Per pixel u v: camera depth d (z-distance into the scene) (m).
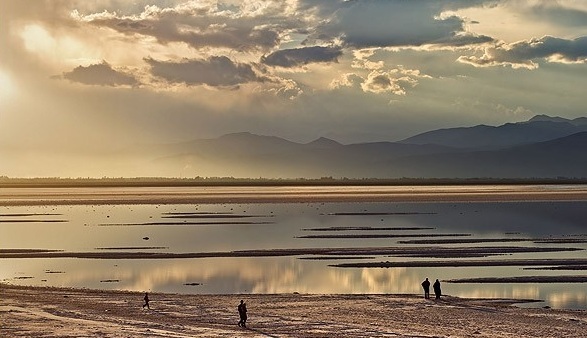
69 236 122.31
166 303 58.75
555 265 83.50
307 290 69.94
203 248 104.38
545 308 58.53
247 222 151.12
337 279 76.12
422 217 163.25
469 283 72.69
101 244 110.00
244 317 49.50
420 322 51.12
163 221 153.75
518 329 48.59
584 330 48.41
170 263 89.06
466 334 46.69
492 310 56.34
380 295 63.81
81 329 46.06
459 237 116.75
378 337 45.47
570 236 117.31
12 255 96.75
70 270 83.44
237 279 76.25
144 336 43.84
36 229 135.62
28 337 43.34
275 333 46.50
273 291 69.25
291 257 93.44
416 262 87.56
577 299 64.25
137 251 100.88
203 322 50.75
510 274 78.06
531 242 108.19
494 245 105.06
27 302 57.84
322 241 112.88
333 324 50.12
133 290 69.62
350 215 170.75
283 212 182.12
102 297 61.56
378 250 98.50
